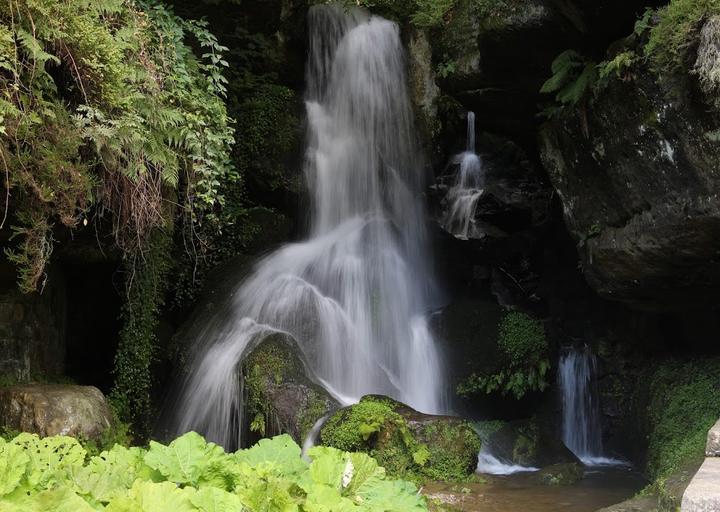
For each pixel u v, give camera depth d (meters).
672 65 5.77
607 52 6.70
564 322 10.65
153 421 8.91
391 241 11.71
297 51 12.91
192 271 10.53
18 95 5.11
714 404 7.44
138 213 6.52
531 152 10.59
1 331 7.06
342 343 9.64
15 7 5.19
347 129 12.55
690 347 8.83
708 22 5.25
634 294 7.73
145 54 6.49
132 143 6.01
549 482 7.75
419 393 9.86
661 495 5.83
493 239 11.38
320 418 7.98
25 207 5.64
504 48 8.23
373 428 7.42
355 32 12.73
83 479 2.89
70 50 5.59
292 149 12.05
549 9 7.47
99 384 9.51
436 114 12.14
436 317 10.33
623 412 9.58
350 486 2.96
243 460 3.20
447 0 10.29
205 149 7.05
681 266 6.71
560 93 7.28
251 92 12.34
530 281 11.34
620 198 7.03
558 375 10.05
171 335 10.02
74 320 9.20
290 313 9.53
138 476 2.96
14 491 2.62
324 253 10.81
